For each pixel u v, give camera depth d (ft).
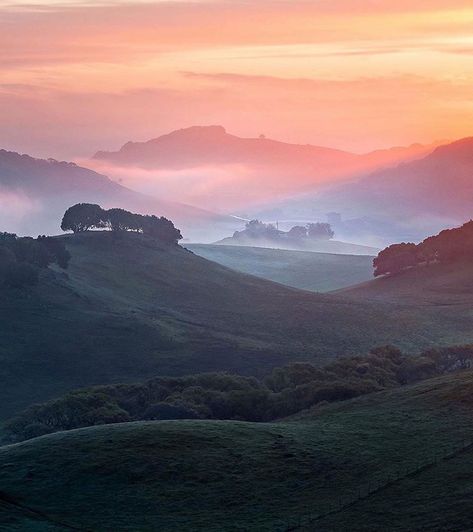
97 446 305.53
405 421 333.83
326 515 257.14
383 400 384.88
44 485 285.84
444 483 264.72
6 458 306.55
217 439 310.86
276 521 257.75
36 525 259.80
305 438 316.19
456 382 381.40
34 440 321.93
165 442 306.76
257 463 293.84
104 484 284.41
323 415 383.86
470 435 305.53
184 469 290.35
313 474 285.84
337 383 492.54
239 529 254.68
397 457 293.02
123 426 324.39
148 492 279.28
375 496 264.31
